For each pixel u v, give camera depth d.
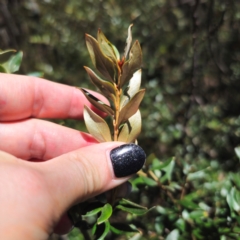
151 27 0.58
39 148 0.20
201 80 0.48
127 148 0.15
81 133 0.20
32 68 0.51
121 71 0.14
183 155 0.42
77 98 0.21
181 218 0.20
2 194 0.13
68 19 0.58
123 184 0.17
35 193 0.14
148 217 0.24
